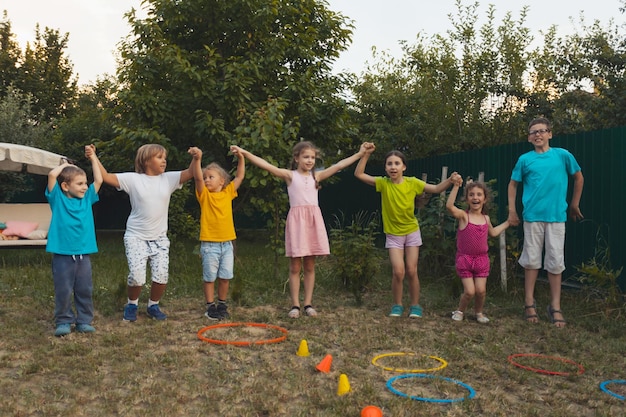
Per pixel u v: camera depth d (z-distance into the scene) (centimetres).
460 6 1331
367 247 761
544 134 621
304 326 559
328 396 359
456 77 1339
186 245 1310
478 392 378
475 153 968
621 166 685
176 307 645
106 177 556
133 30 1115
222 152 1196
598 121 1202
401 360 445
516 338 531
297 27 1265
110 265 952
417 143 1436
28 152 1041
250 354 459
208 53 1168
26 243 1038
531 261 612
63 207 514
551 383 402
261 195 848
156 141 1044
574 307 654
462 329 564
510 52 1279
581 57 1242
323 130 1268
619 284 684
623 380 408
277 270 838
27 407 335
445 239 848
